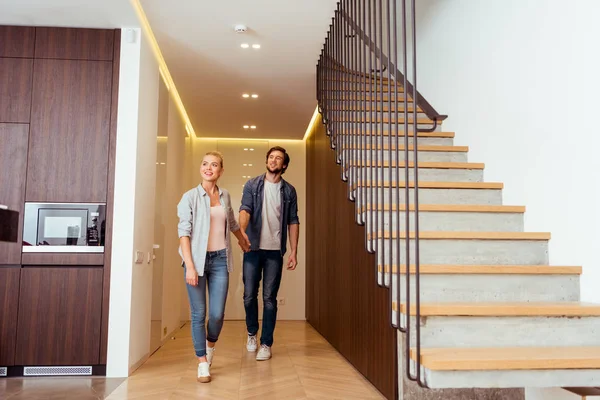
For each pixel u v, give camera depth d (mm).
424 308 1932
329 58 4180
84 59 3652
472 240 2607
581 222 2375
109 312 3434
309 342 5020
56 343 3391
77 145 3568
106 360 3389
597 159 2258
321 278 5680
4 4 3324
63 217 3498
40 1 3285
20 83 3590
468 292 2289
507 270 2303
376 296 3027
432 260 2588
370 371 3166
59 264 3455
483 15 3420
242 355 4156
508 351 1835
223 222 3371
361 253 3510
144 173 3865
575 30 2420
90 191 3535
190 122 6676
